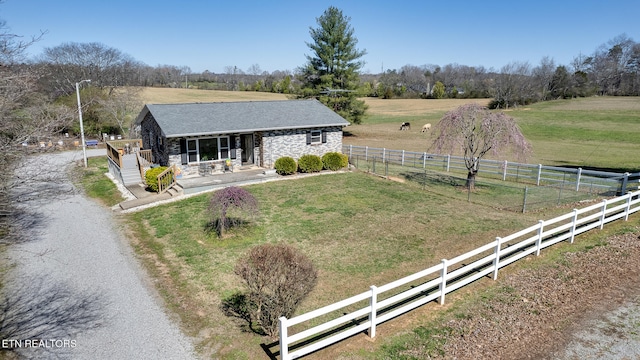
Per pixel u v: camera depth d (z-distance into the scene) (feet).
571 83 264.11
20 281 34.86
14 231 48.06
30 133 38.63
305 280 26.78
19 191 61.36
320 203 57.62
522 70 282.36
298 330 26.96
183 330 27.14
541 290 31.07
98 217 53.57
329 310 23.07
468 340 24.89
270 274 25.48
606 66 303.89
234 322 28.02
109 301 31.22
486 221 48.57
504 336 25.30
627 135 135.54
